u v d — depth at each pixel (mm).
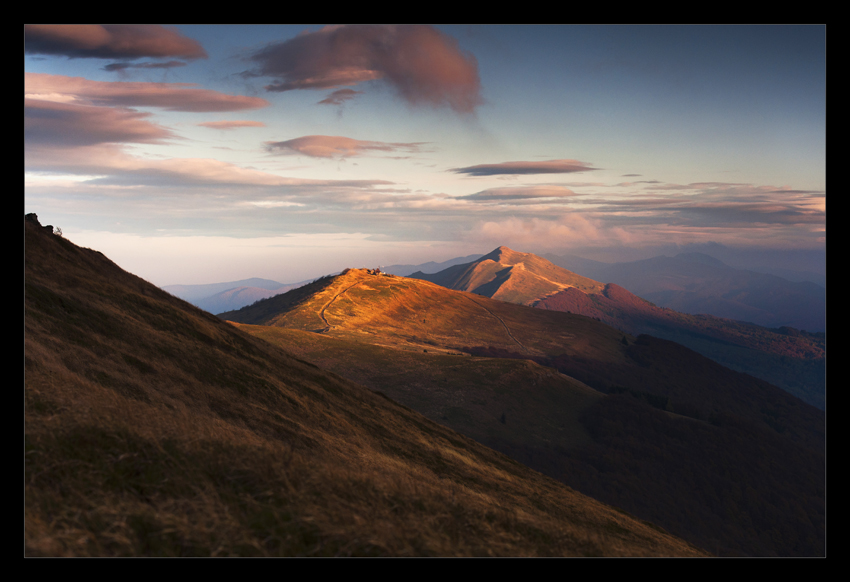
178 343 39625
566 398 186000
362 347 185750
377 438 45156
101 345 31328
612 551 16156
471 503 17922
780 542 135500
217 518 10656
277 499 12250
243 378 40531
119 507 10375
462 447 58062
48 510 10094
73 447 12320
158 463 12562
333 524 11453
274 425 33094
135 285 51406
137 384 27641
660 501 138000
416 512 14148
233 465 13484
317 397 47594
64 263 43438
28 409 14539
